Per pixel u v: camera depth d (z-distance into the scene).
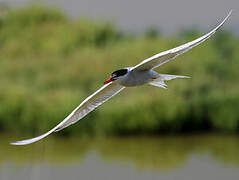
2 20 30.88
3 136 17.64
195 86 18.62
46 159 14.57
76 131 17.27
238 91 18.33
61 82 20.38
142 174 13.12
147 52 21.64
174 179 12.74
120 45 24.14
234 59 20.97
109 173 13.19
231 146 16.08
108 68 20.67
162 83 6.57
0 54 26.06
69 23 29.44
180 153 15.34
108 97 6.83
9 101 18.12
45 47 26.69
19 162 14.30
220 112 17.78
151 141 16.80
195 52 20.73
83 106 6.64
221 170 13.47
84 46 26.28
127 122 17.34
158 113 17.42
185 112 17.62
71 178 12.78
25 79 21.22
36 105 17.94
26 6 31.47
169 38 23.34
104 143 16.72
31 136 17.50
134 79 6.50
